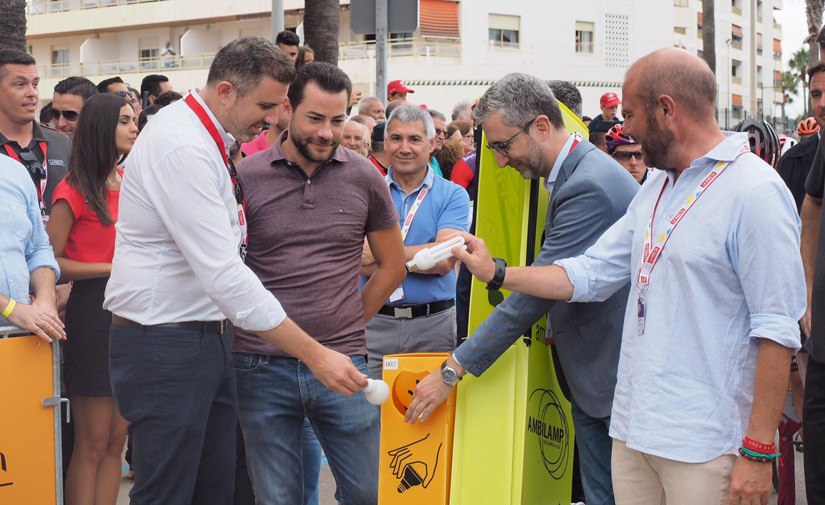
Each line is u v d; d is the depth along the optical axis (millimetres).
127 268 3197
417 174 4855
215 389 3342
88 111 4246
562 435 3832
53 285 3719
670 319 2650
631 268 2865
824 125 4109
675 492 2668
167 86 8328
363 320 3617
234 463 3588
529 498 3494
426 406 3303
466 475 3375
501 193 3584
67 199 4191
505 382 3420
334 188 3514
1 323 3555
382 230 3697
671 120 2650
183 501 3297
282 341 3111
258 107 3121
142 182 3100
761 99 49969
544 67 32438
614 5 33688
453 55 31000
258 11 33688
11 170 3668
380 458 3418
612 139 5242
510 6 31609
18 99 4695
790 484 4777
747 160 2586
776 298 2510
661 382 2652
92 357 4203
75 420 4277
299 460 3570
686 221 2633
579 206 3248
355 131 6137
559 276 3076
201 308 3250
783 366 2514
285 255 3465
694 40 39188
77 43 39750
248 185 3484
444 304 4766
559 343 3465
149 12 36156
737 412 2623
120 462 4402
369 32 6914
